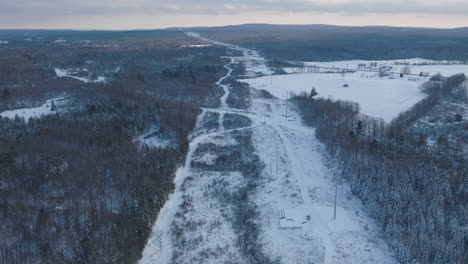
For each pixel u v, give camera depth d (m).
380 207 64.94
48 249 51.47
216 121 118.81
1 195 63.72
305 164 88.00
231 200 74.12
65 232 55.03
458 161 79.38
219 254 58.41
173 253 58.22
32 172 72.06
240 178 83.00
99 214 60.44
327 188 76.38
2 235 53.25
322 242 59.50
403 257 53.28
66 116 105.44
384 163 76.50
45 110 116.56
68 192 66.38
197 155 93.44
